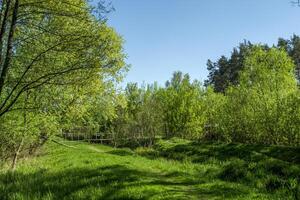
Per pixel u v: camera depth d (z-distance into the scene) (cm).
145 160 3061
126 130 6084
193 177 2003
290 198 1433
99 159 2842
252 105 3788
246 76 3997
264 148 2839
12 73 1633
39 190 1541
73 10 1361
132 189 1465
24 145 2619
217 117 4534
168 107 5353
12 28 1229
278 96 3534
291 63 3822
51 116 2108
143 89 6228
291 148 2662
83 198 1395
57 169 2230
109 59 1449
